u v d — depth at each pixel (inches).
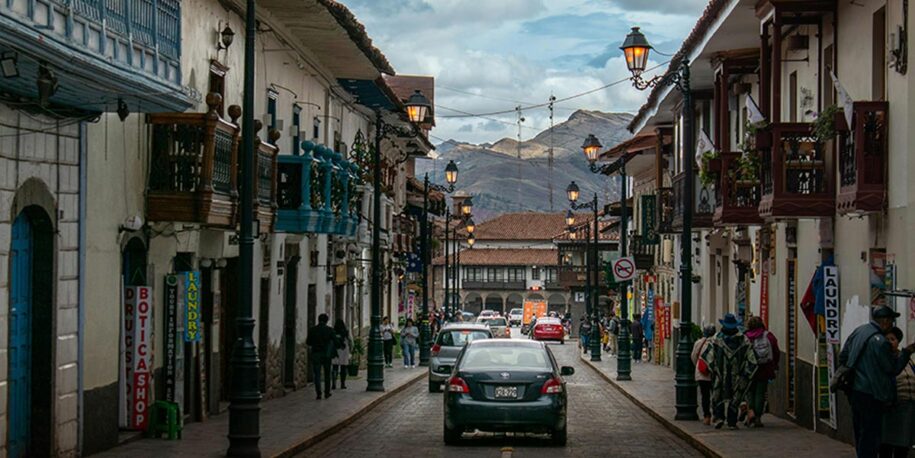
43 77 495.5
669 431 925.2
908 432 564.4
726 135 1108.5
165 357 791.1
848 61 785.6
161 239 779.4
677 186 1304.1
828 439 795.4
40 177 599.5
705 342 904.9
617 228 3289.9
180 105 655.8
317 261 1360.7
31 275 614.9
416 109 1242.0
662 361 1877.5
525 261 5575.8
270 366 1132.5
